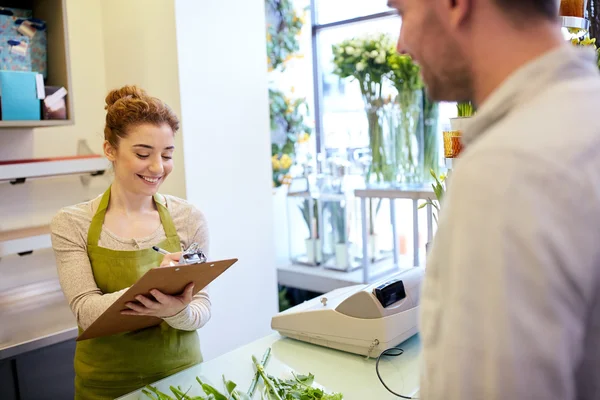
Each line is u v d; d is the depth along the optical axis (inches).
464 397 22.5
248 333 120.0
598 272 22.6
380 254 140.6
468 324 22.7
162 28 105.3
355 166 132.6
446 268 24.6
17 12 98.7
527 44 25.6
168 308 58.5
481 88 27.4
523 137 23.4
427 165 124.7
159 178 67.6
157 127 65.5
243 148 116.6
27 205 108.2
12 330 93.0
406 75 120.7
